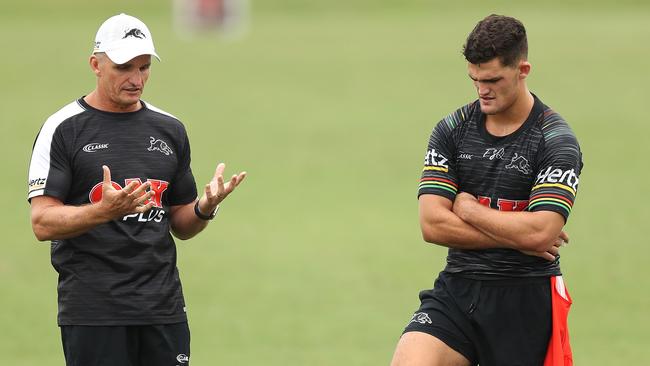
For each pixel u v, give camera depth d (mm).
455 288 22047
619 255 45188
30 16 147750
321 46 124000
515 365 21734
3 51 116688
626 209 53250
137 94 21578
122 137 21766
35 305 39094
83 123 21656
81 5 156000
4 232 49750
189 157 22812
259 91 95438
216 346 34375
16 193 57594
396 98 91250
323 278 42844
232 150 70062
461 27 136125
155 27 142875
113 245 21344
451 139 22156
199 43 128875
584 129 75500
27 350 33938
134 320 21312
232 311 38531
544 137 21391
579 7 152625
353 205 55750
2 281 42219
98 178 21562
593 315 37375
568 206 21047
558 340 21609
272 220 52625
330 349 34031
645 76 98750
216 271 43938
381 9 155125
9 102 87312
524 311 21656
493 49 20719
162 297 21609
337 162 66750
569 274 42562
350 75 103812
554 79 97812
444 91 94125
